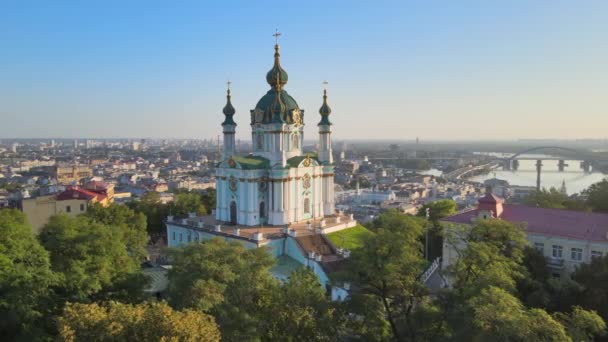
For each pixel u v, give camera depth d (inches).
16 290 2133.4
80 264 2491.4
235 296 2310.5
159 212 6230.3
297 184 4729.3
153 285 3464.6
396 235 2390.5
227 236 4202.8
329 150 5177.2
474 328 1921.8
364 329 2546.8
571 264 3624.5
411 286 2428.6
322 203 5073.8
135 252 3971.5
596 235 3575.3
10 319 2070.6
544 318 1701.5
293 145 4857.3
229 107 5022.1
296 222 4726.9
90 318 1628.9
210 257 2461.9
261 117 4749.0
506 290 2191.2
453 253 4033.0
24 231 2490.2
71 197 6102.4
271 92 4837.6
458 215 4271.7
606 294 2716.5
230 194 4741.6
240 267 2442.2
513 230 2773.1
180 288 2297.0
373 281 2427.4
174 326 1587.1
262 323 2255.2
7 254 2267.5
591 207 5147.6
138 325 1633.9
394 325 2481.5
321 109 5137.8
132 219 5128.0
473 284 2218.3
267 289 2427.4
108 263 2630.4
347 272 2497.5
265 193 4675.2
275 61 4768.7
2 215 2642.7
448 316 2294.5
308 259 3887.8
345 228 4704.7
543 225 3838.6
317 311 2345.0
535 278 3211.1
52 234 2738.7
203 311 2126.0
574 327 1883.6
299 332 2299.5
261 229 4409.5
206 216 5182.1
